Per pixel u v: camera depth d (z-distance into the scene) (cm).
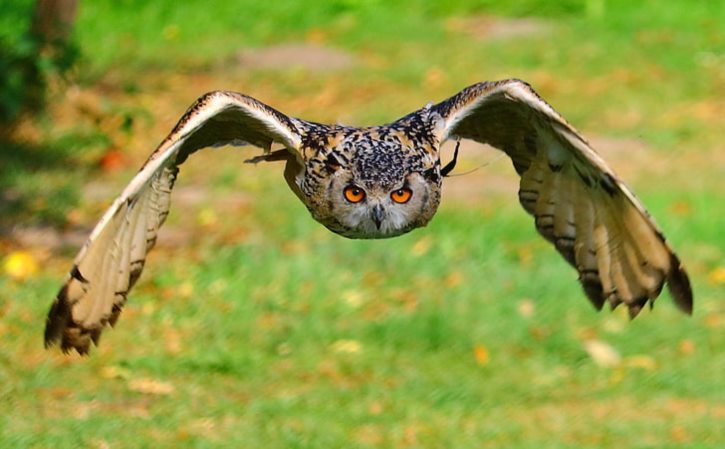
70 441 1084
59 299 714
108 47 2614
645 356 1348
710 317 1431
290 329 1366
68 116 2131
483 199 1773
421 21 2834
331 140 783
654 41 2664
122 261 735
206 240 1606
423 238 1614
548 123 771
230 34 2759
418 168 780
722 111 2275
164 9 2841
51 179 1836
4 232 1619
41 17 2055
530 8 2878
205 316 1385
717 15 2831
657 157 2025
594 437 1168
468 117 814
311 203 791
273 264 1516
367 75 2484
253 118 766
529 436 1166
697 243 1630
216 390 1231
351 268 1527
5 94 1938
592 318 1425
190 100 2334
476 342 1360
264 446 1106
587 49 2617
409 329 1368
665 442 1160
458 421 1187
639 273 774
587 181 783
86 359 1269
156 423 1136
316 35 2752
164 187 748
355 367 1298
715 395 1267
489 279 1505
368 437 1144
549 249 1602
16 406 1156
